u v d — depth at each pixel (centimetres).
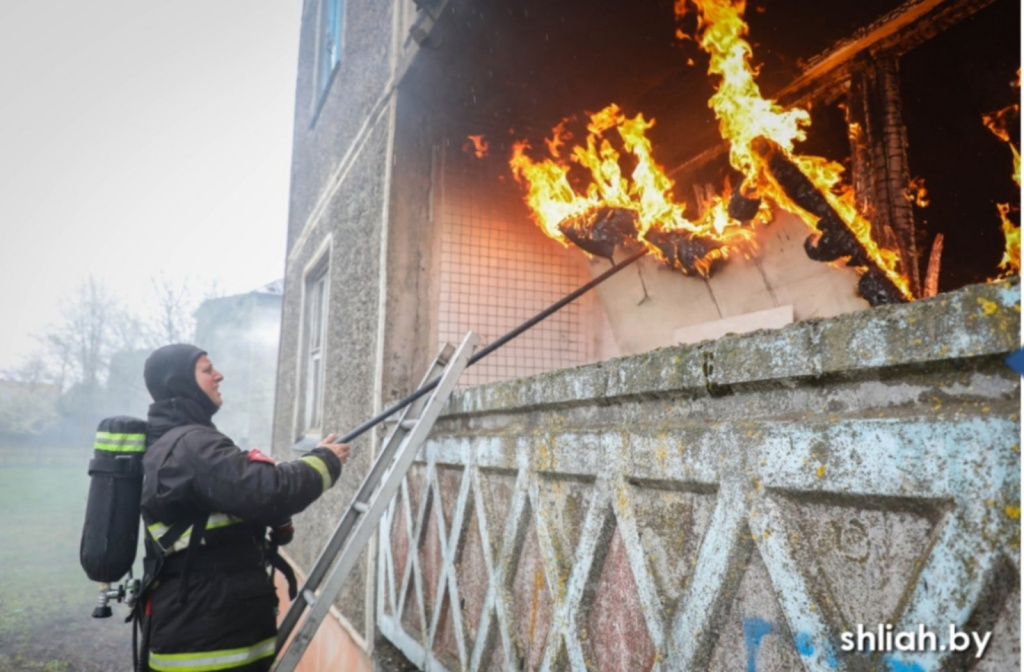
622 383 152
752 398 121
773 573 110
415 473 293
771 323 287
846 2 264
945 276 241
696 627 126
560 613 170
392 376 349
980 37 234
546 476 186
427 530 276
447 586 247
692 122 350
